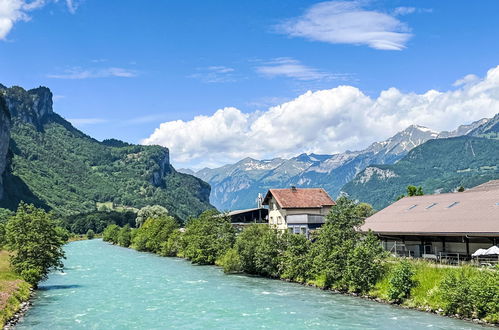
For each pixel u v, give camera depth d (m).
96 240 185.25
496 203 47.44
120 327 36.41
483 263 40.94
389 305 41.69
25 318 39.22
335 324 35.84
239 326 36.22
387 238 56.84
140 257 100.38
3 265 57.97
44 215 56.16
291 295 48.59
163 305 44.81
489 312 33.91
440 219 49.41
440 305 37.59
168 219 121.12
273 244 63.47
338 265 49.84
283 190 82.31
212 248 82.50
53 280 63.00
